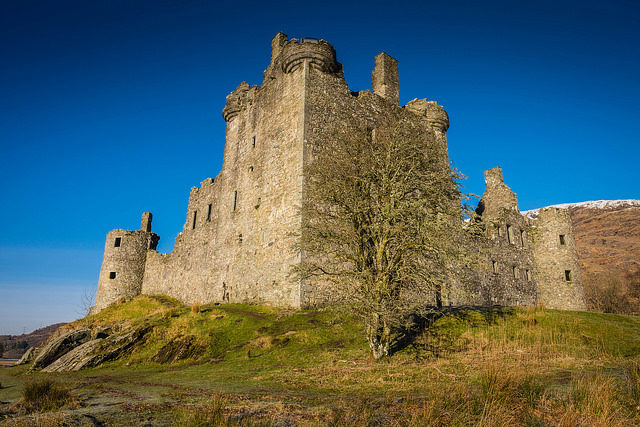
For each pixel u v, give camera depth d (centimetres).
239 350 1617
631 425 646
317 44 2530
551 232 3578
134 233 4384
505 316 1625
